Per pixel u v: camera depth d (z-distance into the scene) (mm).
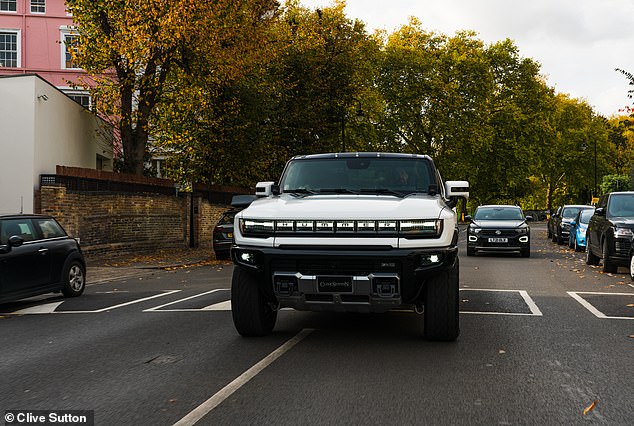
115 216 22000
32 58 38781
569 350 6434
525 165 57438
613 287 12328
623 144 76938
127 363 5996
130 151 24953
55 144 20672
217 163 29516
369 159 8008
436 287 6672
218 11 22078
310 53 34031
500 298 10594
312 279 6379
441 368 5656
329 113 35500
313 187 7789
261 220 6680
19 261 10414
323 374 5453
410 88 53750
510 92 57656
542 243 30719
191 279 14789
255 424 4152
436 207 6668
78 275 11945
